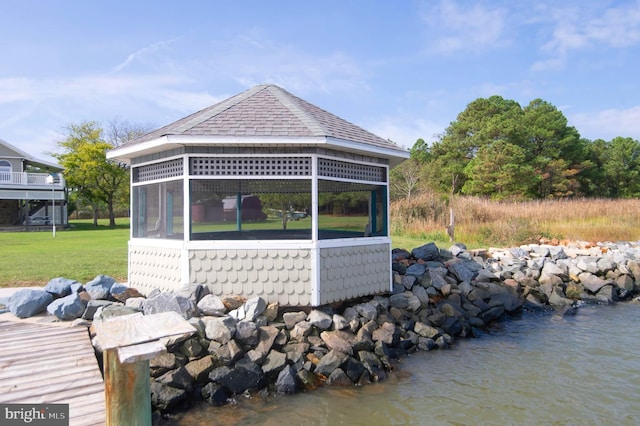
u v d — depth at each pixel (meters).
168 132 6.91
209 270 7.14
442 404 5.70
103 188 36.34
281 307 7.16
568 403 5.74
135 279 8.29
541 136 41.12
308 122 7.21
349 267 7.83
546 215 21.75
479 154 37.88
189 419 5.25
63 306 6.81
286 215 7.42
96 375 4.99
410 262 10.92
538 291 11.20
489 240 17.05
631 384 6.34
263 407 5.55
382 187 8.61
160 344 2.81
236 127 7.00
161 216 7.75
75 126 39.94
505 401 5.79
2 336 6.11
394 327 7.57
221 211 7.41
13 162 33.66
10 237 22.50
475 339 8.38
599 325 9.38
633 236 18.80
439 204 21.59
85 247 16.52
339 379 6.20
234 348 5.98
